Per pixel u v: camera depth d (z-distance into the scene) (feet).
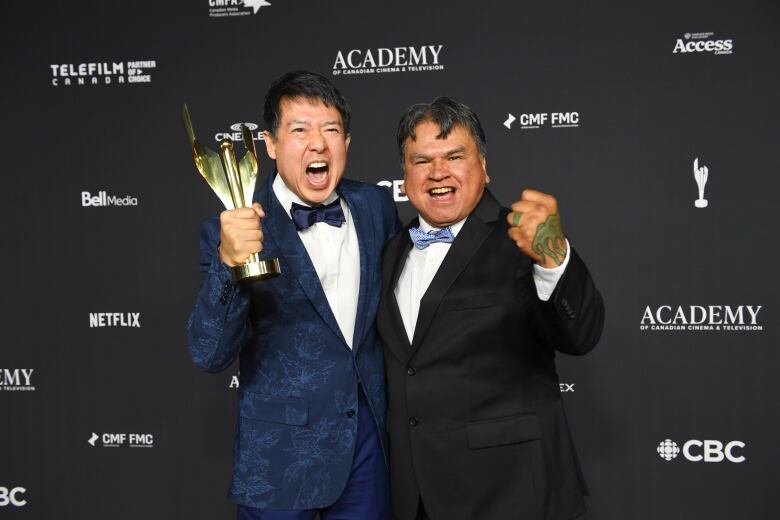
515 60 8.36
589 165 8.30
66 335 9.00
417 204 5.54
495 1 8.37
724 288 8.14
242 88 8.70
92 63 8.88
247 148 5.11
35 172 9.00
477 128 5.55
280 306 5.62
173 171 8.82
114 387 8.96
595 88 8.26
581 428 8.50
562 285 4.68
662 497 8.35
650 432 8.35
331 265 5.83
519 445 5.29
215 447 8.88
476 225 5.52
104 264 8.93
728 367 8.18
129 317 8.92
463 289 5.36
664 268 8.24
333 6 8.57
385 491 5.91
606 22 8.22
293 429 5.56
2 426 9.12
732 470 8.20
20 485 9.11
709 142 8.11
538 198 4.54
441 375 5.36
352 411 5.63
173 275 8.84
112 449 8.99
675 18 8.11
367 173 8.63
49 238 9.00
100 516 9.02
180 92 8.79
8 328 9.07
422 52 8.49
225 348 5.11
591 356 8.45
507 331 5.33
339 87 8.62
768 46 7.99
